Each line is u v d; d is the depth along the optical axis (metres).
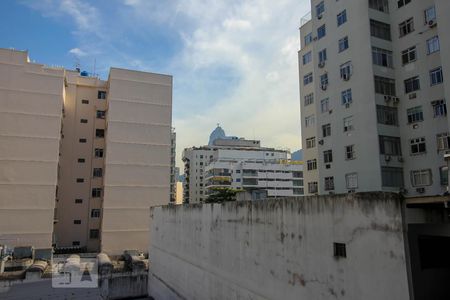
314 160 36.38
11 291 30.55
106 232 44.06
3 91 41.09
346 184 29.02
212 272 20.03
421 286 9.62
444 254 10.40
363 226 10.88
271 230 15.17
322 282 12.29
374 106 27.02
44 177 41.41
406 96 27.28
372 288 10.45
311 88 37.53
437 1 22.64
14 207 39.84
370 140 27.12
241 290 17.08
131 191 45.84
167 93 49.72
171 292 25.98
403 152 27.23
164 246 28.47
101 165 48.72
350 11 29.81
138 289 32.47
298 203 13.66
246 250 16.91
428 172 25.41
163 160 48.03
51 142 42.25
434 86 25.47
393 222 9.98
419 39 26.66
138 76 48.41
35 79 42.62
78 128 48.66
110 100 46.44
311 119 37.31
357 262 10.98
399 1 28.34
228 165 92.00
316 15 33.72
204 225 21.55
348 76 29.47
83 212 47.19
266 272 15.32
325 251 12.25
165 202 47.16
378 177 26.22
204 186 101.69
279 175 92.75
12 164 40.41
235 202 18.16
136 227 45.34
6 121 40.81
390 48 28.55
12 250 36.97
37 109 42.25
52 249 39.44
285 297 14.04
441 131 24.81
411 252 9.67
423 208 10.01
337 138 30.19
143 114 47.91
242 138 121.75
